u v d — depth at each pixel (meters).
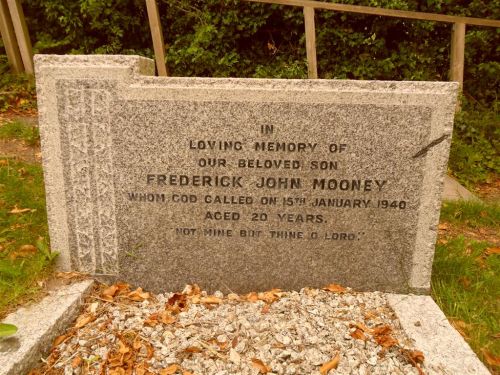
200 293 0.95
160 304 0.90
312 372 0.73
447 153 0.86
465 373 0.71
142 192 0.91
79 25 2.35
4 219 1.13
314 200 0.90
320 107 0.85
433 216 0.90
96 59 0.85
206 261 0.95
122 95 0.86
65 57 0.85
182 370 0.72
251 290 0.96
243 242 0.94
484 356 0.80
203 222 0.93
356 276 0.95
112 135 0.88
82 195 0.92
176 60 2.31
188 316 0.85
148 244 0.94
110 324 0.82
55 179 0.91
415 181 0.88
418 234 0.91
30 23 2.42
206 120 0.87
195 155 0.89
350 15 2.24
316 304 0.89
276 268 0.95
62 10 2.31
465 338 0.84
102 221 0.93
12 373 0.67
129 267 0.95
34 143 1.65
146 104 0.86
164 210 0.92
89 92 0.86
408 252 0.92
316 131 0.86
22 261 0.95
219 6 2.29
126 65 0.85
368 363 0.74
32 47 2.35
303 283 0.96
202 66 2.35
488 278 1.04
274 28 2.35
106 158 0.89
